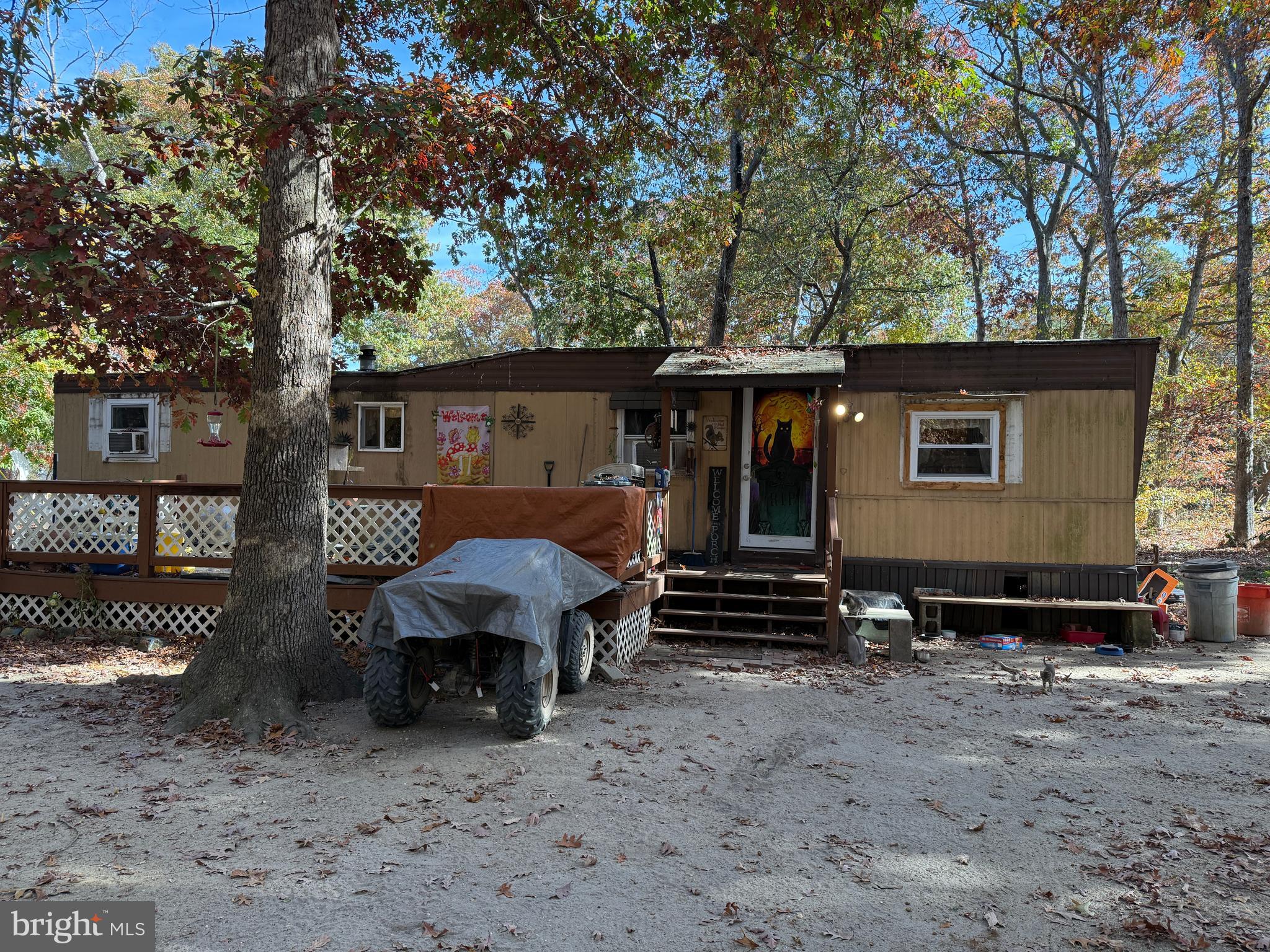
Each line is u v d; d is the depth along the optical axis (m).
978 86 10.84
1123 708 6.73
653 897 3.52
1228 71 19.84
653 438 11.12
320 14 6.77
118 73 17.17
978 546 10.19
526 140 8.26
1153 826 4.34
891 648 8.43
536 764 5.16
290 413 6.45
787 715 6.37
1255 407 22.88
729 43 9.94
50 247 5.14
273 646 6.22
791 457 10.91
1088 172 21.81
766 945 3.16
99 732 5.75
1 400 13.99
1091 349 9.91
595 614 7.32
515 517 7.61
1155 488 24.06
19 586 9.06
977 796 4.75
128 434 12.62
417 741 5.61
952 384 10.30
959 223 26.23
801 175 19.91
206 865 3.75
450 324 39.16
